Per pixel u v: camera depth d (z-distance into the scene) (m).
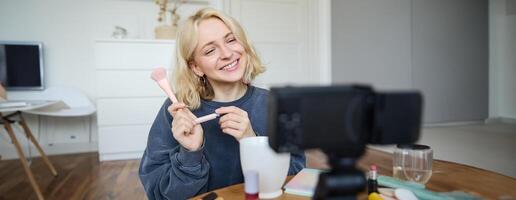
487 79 3.93
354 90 0.26
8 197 1.80
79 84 2.97
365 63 3.31
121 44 2.60
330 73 3.13
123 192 1.86
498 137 3.01
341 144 0.26
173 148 0.66
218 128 0.72
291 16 3.08
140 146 2.71
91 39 2.95
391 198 0.50
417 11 3.51
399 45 3.46
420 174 0.59
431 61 3.61
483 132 3.28
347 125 0.26
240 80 0.76
